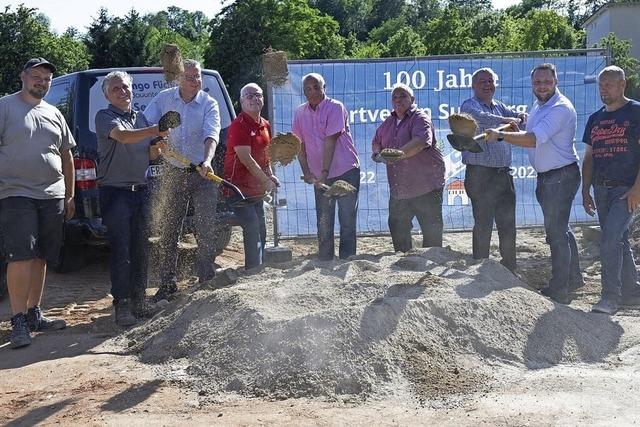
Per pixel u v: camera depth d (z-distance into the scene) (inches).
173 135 270.8
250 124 277.4
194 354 207.2
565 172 267.4
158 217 272.1
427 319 203.3
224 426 161.3
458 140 248.5
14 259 241.9
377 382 182.7
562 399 171.8
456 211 358.6
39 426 168.4
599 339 216.8
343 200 284.4
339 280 230.1
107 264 383.2
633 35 1835.6
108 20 1630.2
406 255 260.1
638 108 255.3
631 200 251.8
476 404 170.1
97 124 252.1
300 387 181.5
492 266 246.7
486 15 2222.0
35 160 245.8
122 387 190.4
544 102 267.6
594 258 346.9
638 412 163.0
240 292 222.1
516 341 205.9
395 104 277.1
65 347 235.0
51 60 1504.7
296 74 345.1
